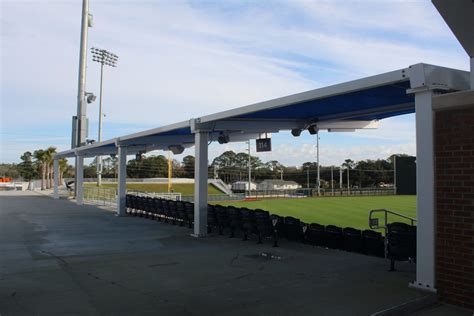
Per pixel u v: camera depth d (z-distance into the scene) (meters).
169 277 7.54
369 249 9.48
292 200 44.41
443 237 6.28
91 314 5.55
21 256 9.58
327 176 104.44
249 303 5.98
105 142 21.50
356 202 40.75
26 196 36.81
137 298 6.26
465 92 6.04
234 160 117.19
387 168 100.31
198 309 5.74
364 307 5.72
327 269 8.08
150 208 17.64
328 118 12.29
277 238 11.84
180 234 13.12
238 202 41.28
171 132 16.56
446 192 6.27
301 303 5.95
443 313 5.77
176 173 100.88
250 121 12.88
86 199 32.31
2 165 112.31
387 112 11.09
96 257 9.43
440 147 6.38
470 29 6.56
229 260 9.00
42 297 6.30
